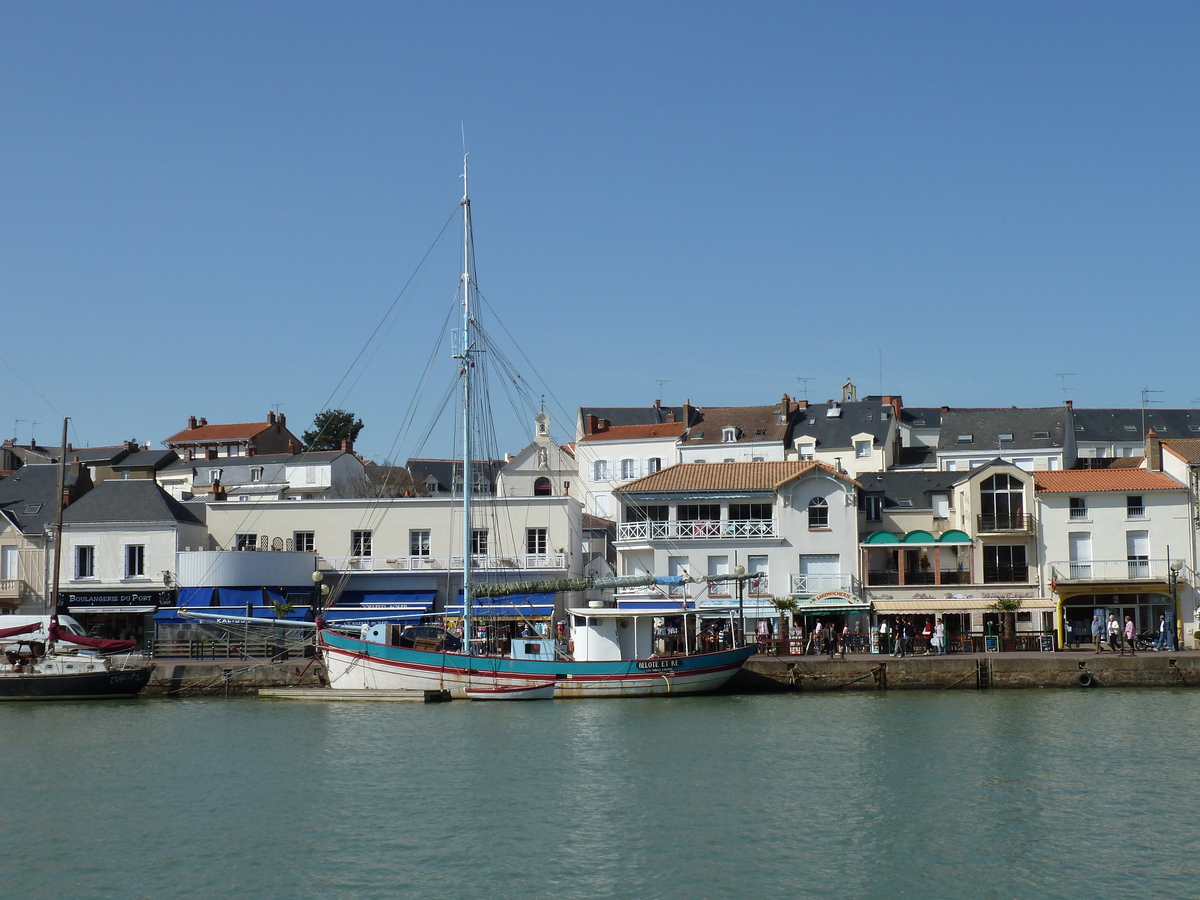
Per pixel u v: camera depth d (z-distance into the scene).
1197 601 71.94
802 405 122.94
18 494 78.19
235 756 43.25
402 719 51.34
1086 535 73.38
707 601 74.81
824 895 28.12
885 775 39.62
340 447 138.25
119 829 33.56
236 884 28.98
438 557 76.06
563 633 69.19
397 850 31.53
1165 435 128.25
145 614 73.25
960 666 60.72
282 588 73.50
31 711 54.50
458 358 65.12
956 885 28.78
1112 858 30.72
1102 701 55.66
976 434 115.81
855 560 74.56
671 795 37.09
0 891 28.55
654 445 118.19
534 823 34.03
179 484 124.75
